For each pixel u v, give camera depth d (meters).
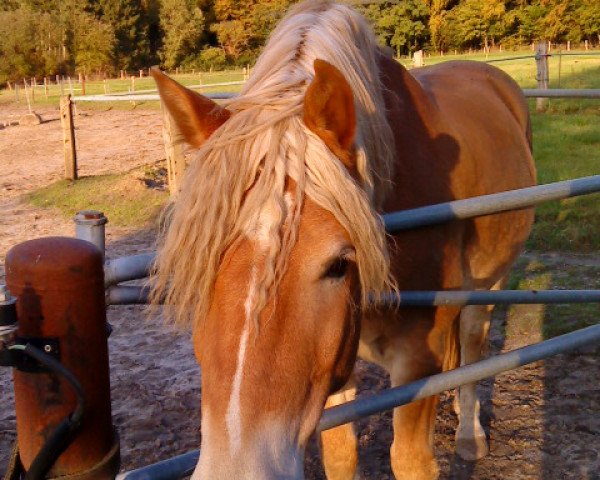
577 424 3.01
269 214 1.19
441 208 1.61
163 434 3.10
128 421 3.22
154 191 7.93
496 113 2.84
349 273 1.28
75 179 9.28
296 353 1.18
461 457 2.84
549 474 2.71
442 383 1.65
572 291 2.11
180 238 1.23
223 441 1.11
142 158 11.06
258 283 1.16
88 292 1.11
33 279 1.08
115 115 18.19
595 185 1.79
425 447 2.05
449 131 2.22
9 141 14.50
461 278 2.18
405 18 36.94
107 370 1.18
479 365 1.71
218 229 1.19
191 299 1.25
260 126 1.27
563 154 8.15
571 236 5.46
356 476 2.29
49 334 1.09
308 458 2.87
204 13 46.06
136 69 45.81
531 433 2.97
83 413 1.08
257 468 1.10
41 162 11.59
